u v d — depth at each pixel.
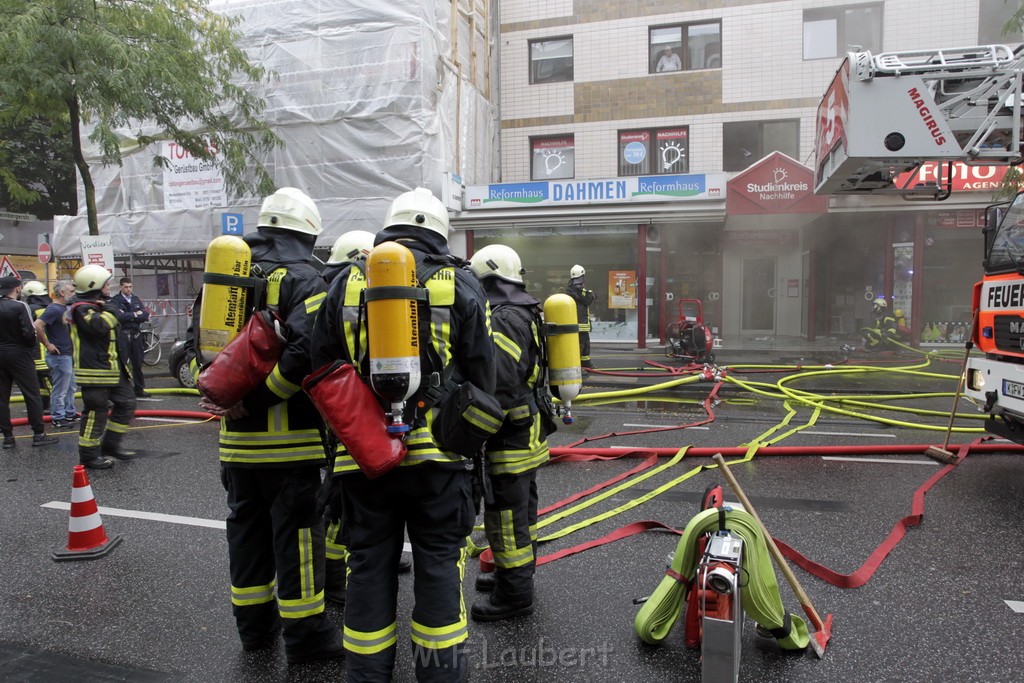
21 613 3.43
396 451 2.18
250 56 16.91
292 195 3.04
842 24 17.92
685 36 18.84
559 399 3.54
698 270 18.88
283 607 2.87
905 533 4.36
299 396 2.80
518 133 19.95
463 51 18.47
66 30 10.38
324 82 16.58
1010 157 7.48
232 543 2.99
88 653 3.04
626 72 19.16
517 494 3.23
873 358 14.17
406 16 16.09
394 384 2.13
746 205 15.24
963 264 16.83
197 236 17.59
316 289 2.78
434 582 2.32
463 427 2.31
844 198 15.04
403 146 16.31
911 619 3.25
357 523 2.35
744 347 16.45
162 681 2.80
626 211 16.09
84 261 10.33
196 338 2.89
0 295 7.16
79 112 12.13
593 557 4.02
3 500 5.36
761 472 5.81
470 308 2.40
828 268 18.67
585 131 19.48
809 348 16.16
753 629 3.19
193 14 14.55
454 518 2.36
